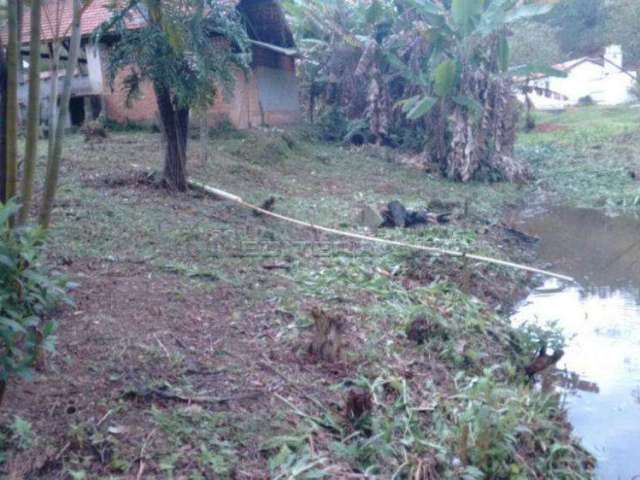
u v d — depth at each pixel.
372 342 6.16
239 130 17.75
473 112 18.50
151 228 8.84
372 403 4.98
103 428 4.16
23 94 15.23
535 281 10.45
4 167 4.42
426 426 5.02
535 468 4.95
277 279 7.58
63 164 12.17
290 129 20.55
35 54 4.13
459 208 14.20
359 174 17.34
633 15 33.78
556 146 26.34
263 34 19.73
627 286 10.17
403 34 20.22
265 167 15.76
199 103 10.48
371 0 21.55
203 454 4.07
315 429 4.61
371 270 8.46
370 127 20.98
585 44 45.75
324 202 13.01
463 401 5.42
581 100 41.62
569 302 9.41
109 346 5.18
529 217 15.81
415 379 5.75
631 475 5.21
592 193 18.61
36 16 4.11
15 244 3.62
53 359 4.83
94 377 4.71
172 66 10.09
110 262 7.23
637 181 19.86
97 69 18.05
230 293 6.83
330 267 8.40
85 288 6.29
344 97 22.03
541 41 34.28
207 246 8.46
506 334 7.36
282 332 6.04
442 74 17.23
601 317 8.70
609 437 5.79
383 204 13.25
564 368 7.14
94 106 18.56
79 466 3.85
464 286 8.52
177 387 4.78
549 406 6.02
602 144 26.00
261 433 4.44
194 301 6.44
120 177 11.54
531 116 31.52
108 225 8.69
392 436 4.73
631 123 31.02
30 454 3.85
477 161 18.83
